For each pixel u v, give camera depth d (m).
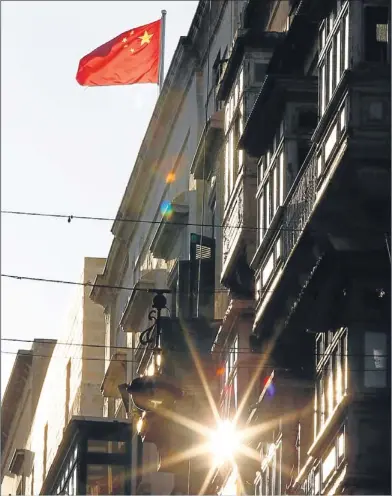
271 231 35.16
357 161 30.78
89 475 58.50
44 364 81.94
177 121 54.31
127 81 55.47
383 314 31.72
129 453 57.78
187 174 52.16
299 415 36.00
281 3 41.66
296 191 33.75
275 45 40.47
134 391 43.06
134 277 61.59
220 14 49.00
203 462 45.28
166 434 45.78
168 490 55.50
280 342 35.66
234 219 40.47
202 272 46.16
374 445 31.19
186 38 51.72
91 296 66.56
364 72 30.91
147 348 48.00
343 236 31.64
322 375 33.53
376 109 30.86
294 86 35.62
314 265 33.25
